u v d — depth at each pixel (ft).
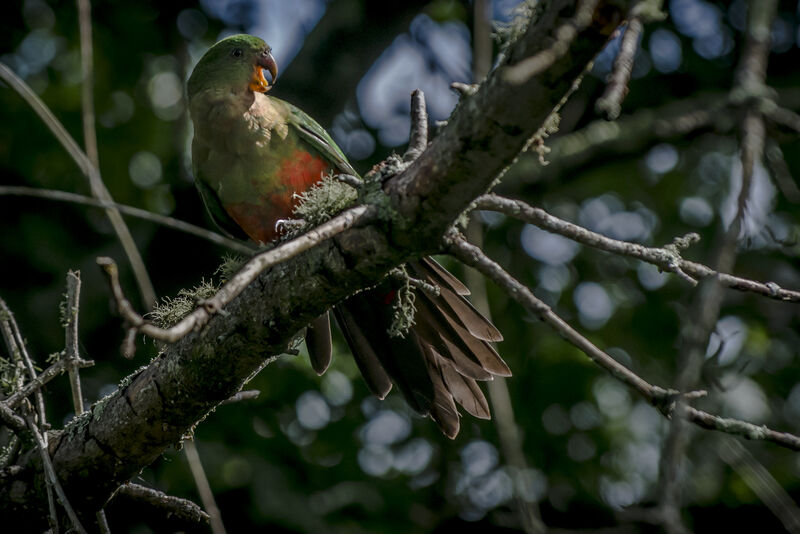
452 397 21.97
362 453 36.29
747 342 36.04
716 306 12.38
